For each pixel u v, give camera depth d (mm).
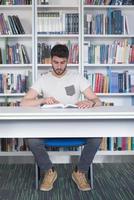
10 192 2713
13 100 3930
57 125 1969
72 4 3797
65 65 2922
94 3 3752
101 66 3887
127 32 3775
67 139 2602
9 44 3914
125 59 3805
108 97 3994
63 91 2930
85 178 2822
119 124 1983
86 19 3740
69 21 3723
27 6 3691
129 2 3779
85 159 2668
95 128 1979
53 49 2906
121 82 3832
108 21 3764
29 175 3221
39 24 3707
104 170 3408
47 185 2756
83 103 2514
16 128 1964
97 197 2592
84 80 2986
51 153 3695
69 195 2639
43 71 3898
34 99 2795
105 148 3756
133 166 3576
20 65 3732
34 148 2600
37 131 1973
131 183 2955
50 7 3775
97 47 3775
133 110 2084
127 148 3785
